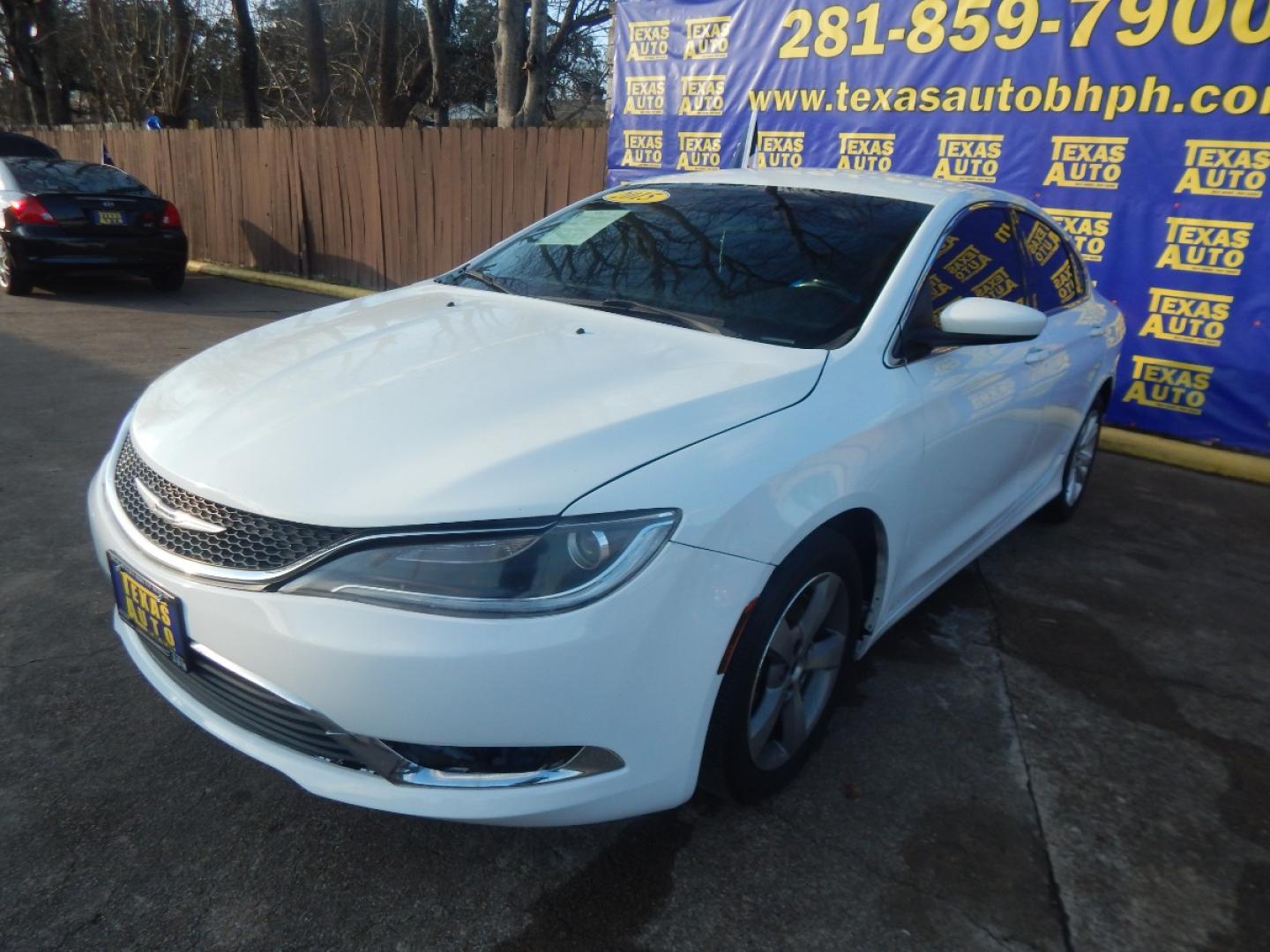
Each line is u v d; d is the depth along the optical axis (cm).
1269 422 587
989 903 221
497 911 211
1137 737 292
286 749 205
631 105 830
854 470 236
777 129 752
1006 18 634
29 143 1320
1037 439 376
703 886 221
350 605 183
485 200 943
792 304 281
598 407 215
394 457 199
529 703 184
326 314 311
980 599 382
